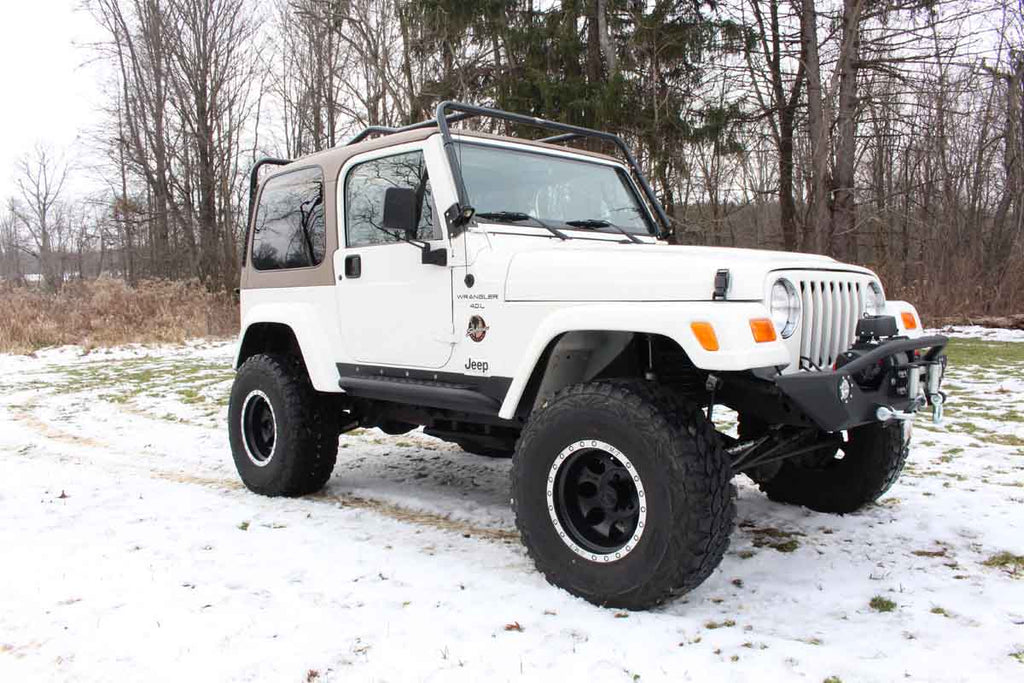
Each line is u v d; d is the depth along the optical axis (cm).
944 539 370
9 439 673
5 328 1620
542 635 269
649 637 266
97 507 438
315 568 338
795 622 284
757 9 1677
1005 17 1631
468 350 360
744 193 1867
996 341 1297
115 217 2870
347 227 425
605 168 445
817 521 400
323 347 433
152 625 278
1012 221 1711
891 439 385
